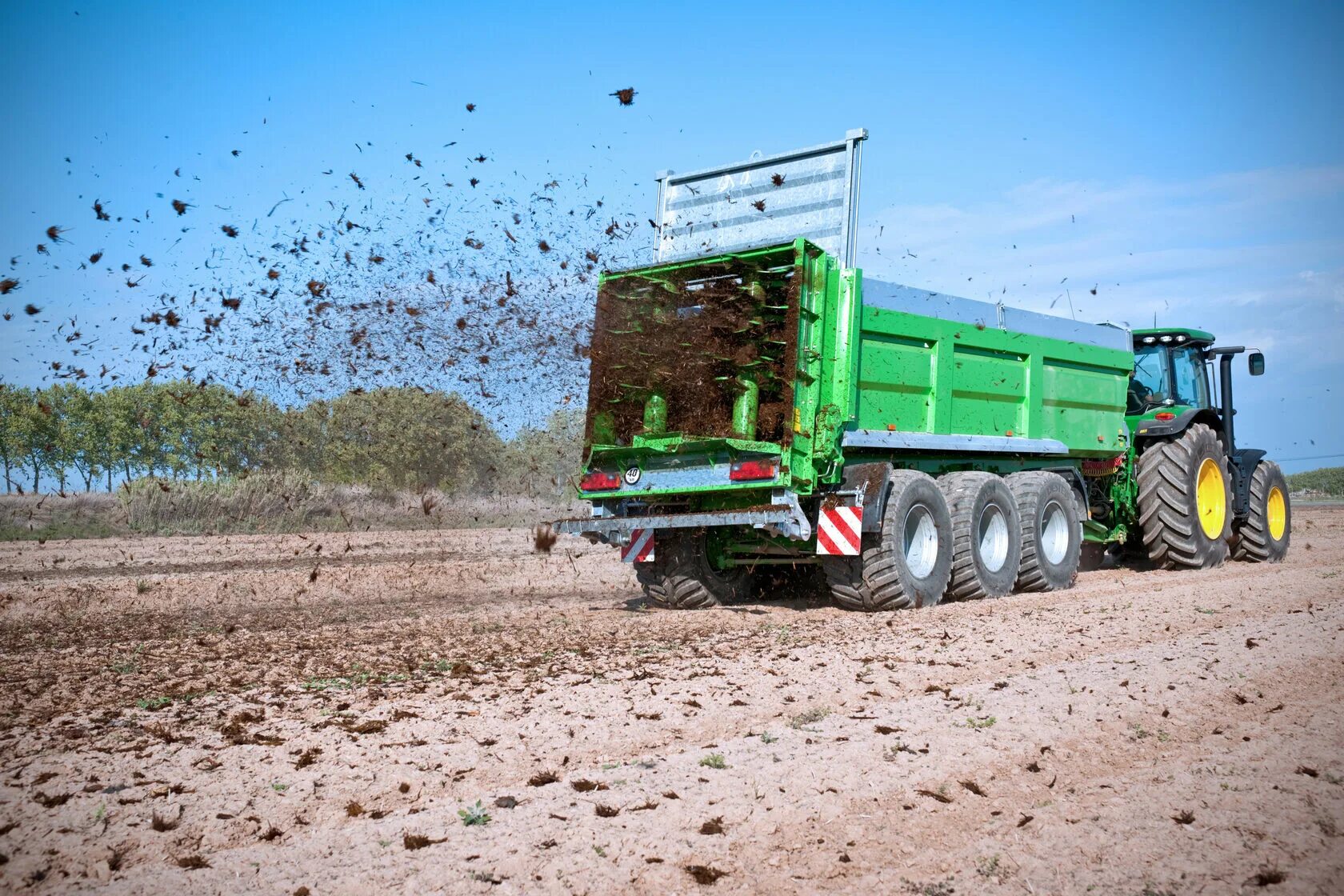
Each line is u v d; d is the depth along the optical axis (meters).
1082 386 11.23
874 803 3.52
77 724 4.78
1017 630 7.12
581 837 3.21
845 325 8.41
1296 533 18.58
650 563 9.67
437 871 2.98
